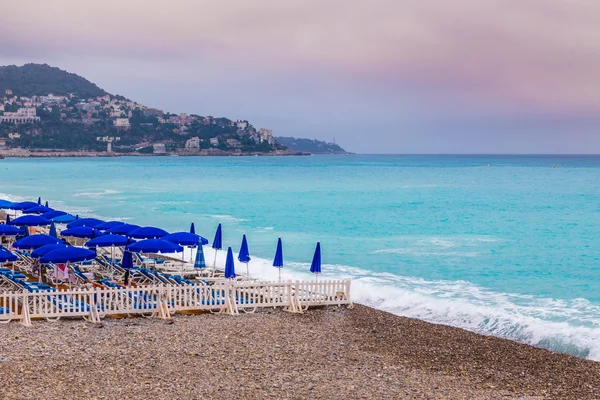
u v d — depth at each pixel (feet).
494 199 233.14
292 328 59.21
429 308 71.31
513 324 63.52
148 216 170.81
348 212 184.34
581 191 279.08
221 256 107.04
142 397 38.93
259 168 622.95
